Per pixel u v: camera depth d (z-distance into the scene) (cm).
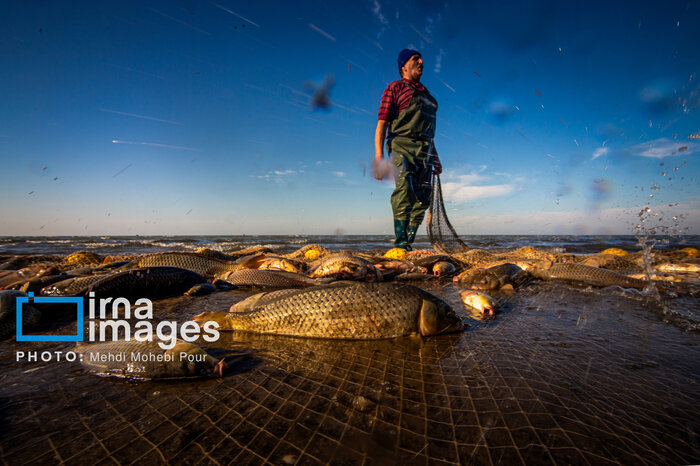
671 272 670
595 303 418
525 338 290
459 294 485
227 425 162
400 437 152
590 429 158
